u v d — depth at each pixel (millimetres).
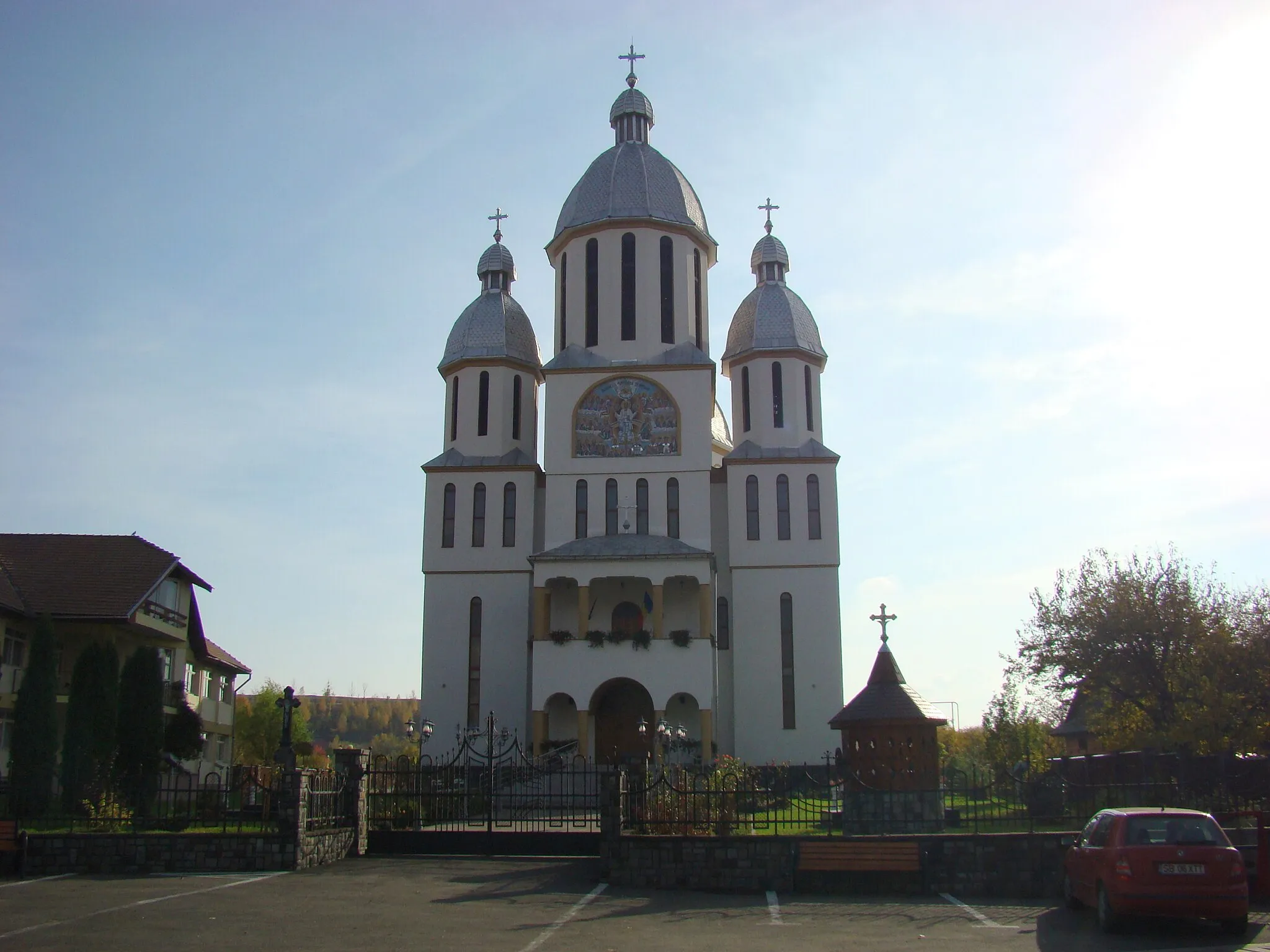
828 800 33000
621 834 23766
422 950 16031
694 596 52938
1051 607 42312
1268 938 17438
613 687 51281
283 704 34844
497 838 28969
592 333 57000
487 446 57469
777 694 53250
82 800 32062
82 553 45594
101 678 36812
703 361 55469
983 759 58125
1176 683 39781
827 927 18625
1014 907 21062
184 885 22750
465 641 54656
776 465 56062
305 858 25547
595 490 54125
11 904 20109
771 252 62312
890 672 32906
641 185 58000
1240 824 26109
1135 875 17406
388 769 30781
